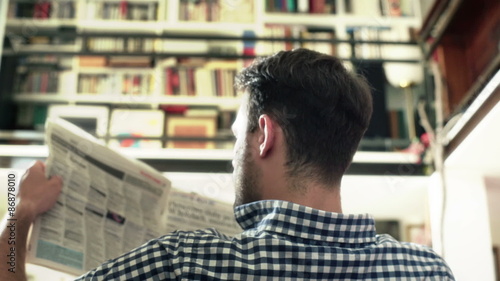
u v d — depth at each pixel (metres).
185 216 1.17
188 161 3.05
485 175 3.07
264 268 0.63
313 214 0.66
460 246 2.96
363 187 3.43
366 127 0.76
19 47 3.88
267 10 4.11
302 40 3.29
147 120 3.73
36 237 0.95
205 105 3.83
